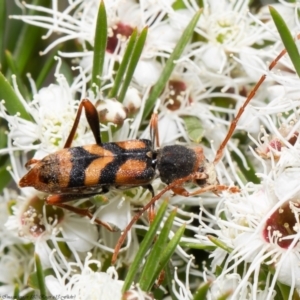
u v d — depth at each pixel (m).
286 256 0.11
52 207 0.12
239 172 0.12
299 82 0.12
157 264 0.11
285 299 0.11
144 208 0.11
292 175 0.11
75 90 0.12
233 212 0.11
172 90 0.13
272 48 0.12
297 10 0.12
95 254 0.12
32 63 0.13
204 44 0.13
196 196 0.12
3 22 0.13
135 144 0.12
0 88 0.12
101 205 0.12
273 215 0.11
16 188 0.13
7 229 0.12
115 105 0.12
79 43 0.13
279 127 0.12
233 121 0.12
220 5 0.13
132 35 0.12
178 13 0.12
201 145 0.12
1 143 0.12
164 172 0.12
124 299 0.11
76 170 0.12
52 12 0.12
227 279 0.11
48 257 0.12
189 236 0.12
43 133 0.12
